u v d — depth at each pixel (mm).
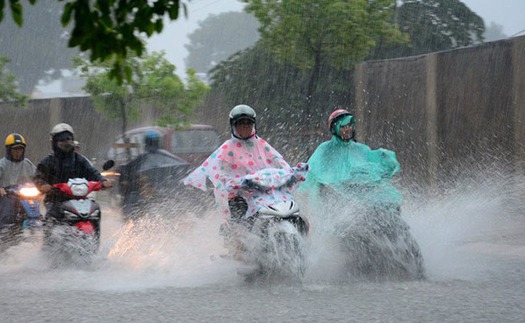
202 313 11227
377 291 12555
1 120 46469
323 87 37625
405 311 10961
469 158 30609
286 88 39000
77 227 16141
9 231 17797
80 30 8109
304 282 13617
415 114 33094
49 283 14328
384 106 34469
